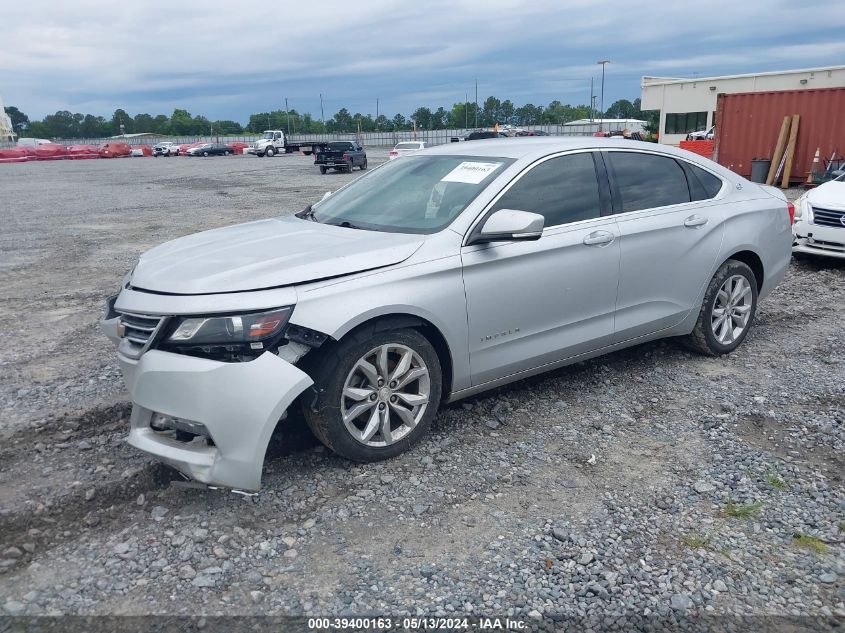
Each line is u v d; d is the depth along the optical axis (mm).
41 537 3225
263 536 3221
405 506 3461
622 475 3756
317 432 3688
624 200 4812
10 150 57656
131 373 3547
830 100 17281
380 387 3773
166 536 3221
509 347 4246
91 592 2844
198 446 3371
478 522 3326
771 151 18562
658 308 5000
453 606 2758
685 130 43688
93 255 10992
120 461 3930
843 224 8367
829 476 3703
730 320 5543
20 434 4301
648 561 3023
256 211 16781
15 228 14609
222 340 3281
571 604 2773
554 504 3477
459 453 4000
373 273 3678
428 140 84500
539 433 4254
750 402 4645
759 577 2920
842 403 4594
